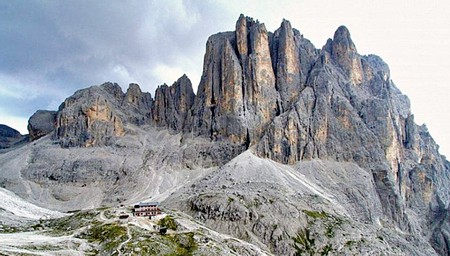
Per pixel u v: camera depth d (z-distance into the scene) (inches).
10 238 7091.5
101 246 7263.8
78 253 6727.4
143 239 7554.1
